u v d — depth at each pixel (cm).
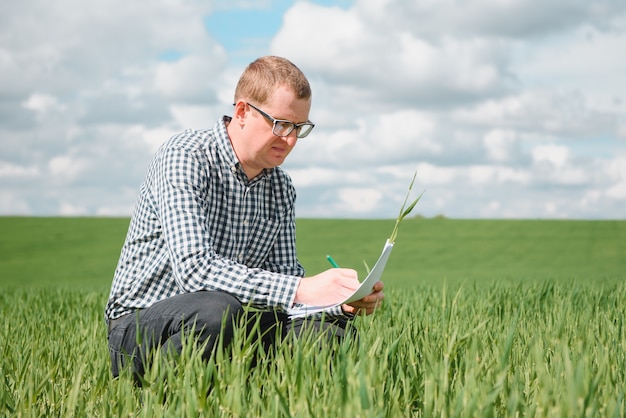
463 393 234
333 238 3528
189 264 308
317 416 245
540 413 242
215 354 307
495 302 575
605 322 371
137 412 271
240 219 347
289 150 328
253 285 304
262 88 317
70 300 870
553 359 299
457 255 3066
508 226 3750
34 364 330
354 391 241
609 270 2581
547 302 623
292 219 375
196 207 320
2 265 2823
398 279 2166
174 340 305
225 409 251
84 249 3209
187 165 326
